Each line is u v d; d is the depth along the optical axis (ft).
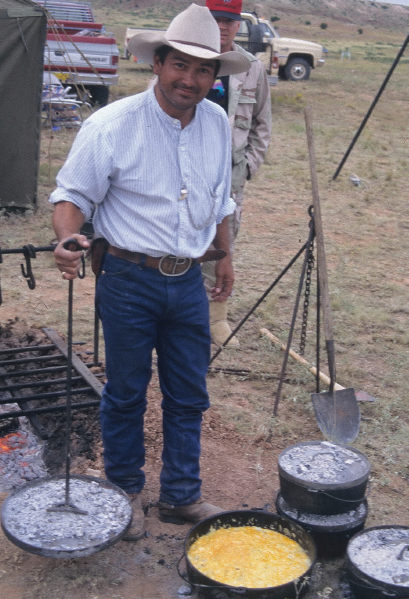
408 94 71.72
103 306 8.59
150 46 8.07
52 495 8.72
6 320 16.40
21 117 24.14
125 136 7.94
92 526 8.16
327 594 8.22
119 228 8.27
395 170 38.40
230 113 14.20
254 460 11.30
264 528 8.79
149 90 8.20
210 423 12.32
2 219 24.26
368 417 12.93
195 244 8.58
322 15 415.23
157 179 8.10
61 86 41.29
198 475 9.55
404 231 27.35
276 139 44.52
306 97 62.95
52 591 8.16
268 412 12.89
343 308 18.53
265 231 25.93
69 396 8.30
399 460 11.48
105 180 8.05
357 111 58.08
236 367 14.67
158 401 12.99
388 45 245.65
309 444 9.58
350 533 8.61
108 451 9.23
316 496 8.40
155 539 9.21
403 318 18.47
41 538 7.86
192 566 7.71
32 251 8.88
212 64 7.86
